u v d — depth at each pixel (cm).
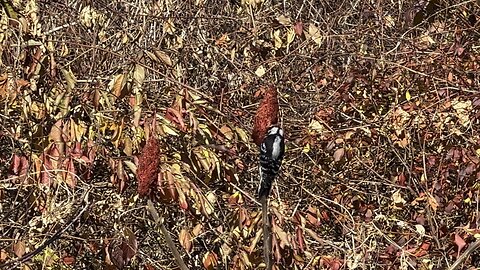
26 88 198
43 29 229
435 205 218
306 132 242
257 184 228
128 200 204
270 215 200
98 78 213
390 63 245
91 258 206
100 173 212
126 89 200
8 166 209
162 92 223
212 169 207
